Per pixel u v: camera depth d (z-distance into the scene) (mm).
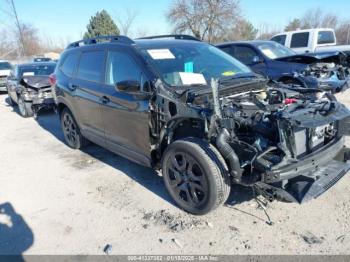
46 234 3277
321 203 3477
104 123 4457
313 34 11938
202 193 3264
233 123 2961
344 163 3309
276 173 2740
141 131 3768
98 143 4879
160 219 3400
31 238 3227
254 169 2920
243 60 8633
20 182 4578
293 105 3244
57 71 5785
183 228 3219
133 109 3779
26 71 9977
